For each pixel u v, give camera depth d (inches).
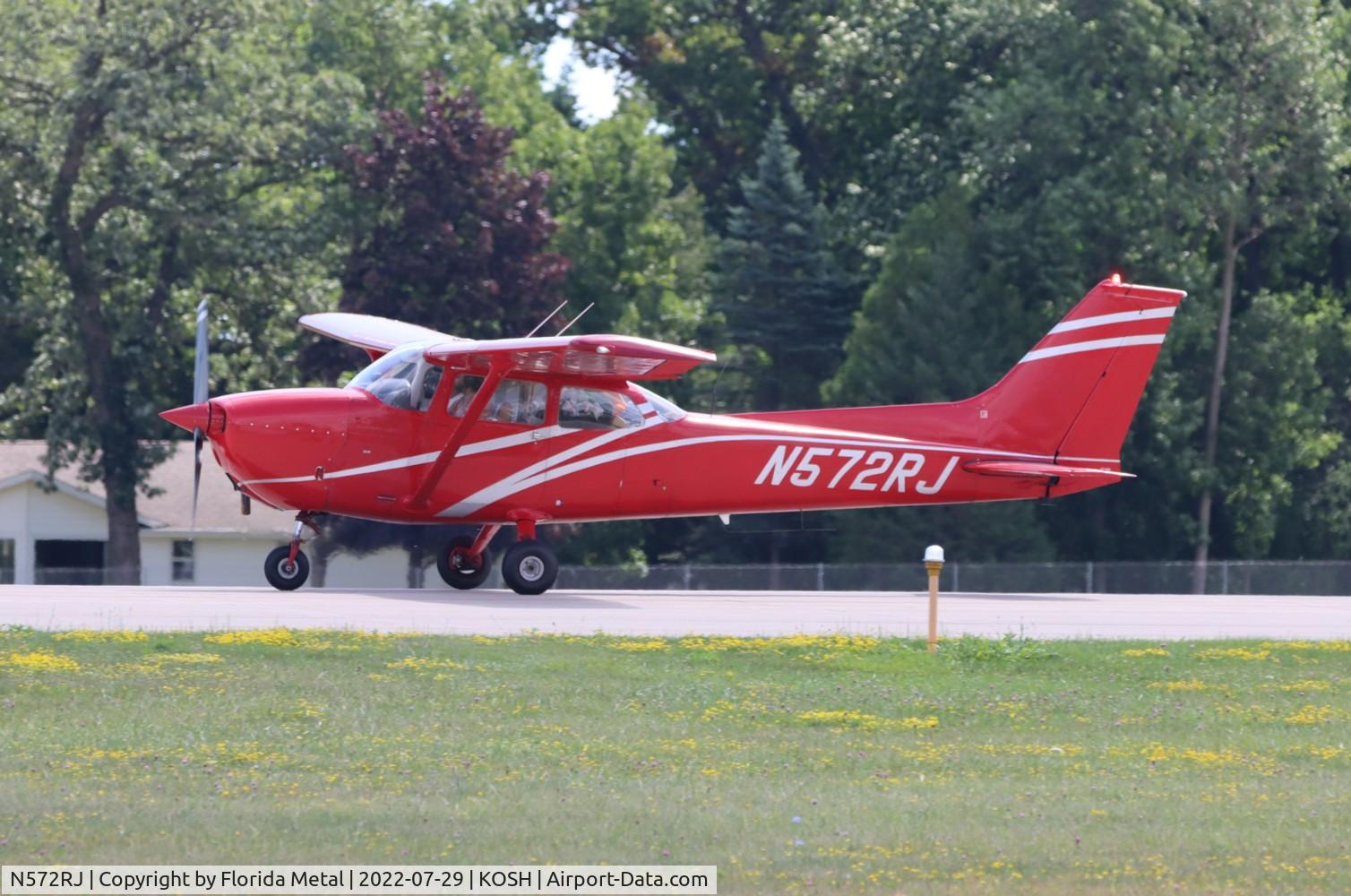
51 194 5940.0
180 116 5772.6
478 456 2748.5
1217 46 6466.5
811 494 2942.9
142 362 5994.1
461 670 1982.0
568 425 2792.8
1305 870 1247.5
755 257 6998.0
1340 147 6417.3
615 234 7785.4
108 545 5940.0
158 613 2442.2
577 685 1929.1
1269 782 1557.6
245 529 6028.5
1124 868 1244.5
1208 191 6274.6
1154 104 6397.6
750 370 7066.9
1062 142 6323.8
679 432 2864.2
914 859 1256.2
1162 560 6624.0
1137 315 3088.1
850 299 7204.7
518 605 2709.2
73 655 2000.5
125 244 5861.2
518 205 6171.3
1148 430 6432.1
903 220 7165.4
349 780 1476.4
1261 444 6584.6
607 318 7495.1
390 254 6003.9
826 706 1875.0
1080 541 6604.3
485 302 5900.6
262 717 1726.1
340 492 2711.6
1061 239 6269.7
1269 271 7317.9
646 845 1277.1
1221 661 2245.3
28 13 5816.9
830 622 2583.7
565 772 1524.4
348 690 1861.5
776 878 1204.5
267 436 2672.2
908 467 2992.1
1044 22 6619.1
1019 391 3063.5
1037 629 2568.9
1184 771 1603.1
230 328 6235.2
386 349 3068.4
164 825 1307.8
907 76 7598.4
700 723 1765.5
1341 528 6830.7
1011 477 3048.7
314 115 6136.8
